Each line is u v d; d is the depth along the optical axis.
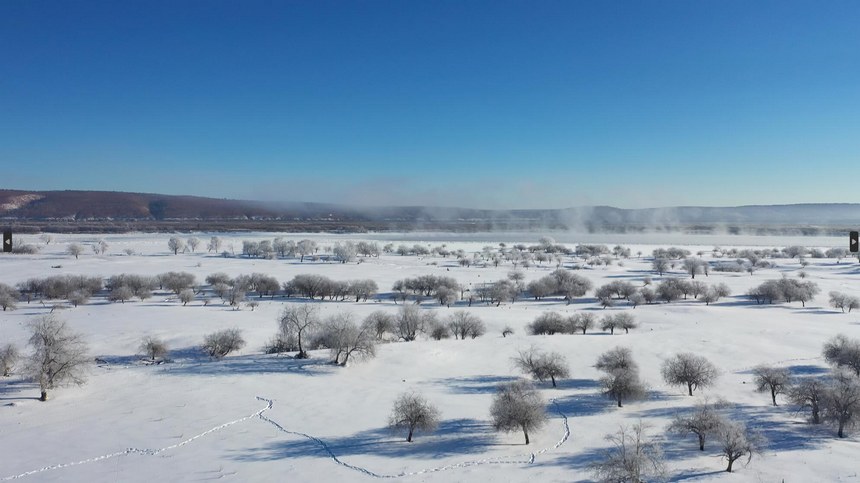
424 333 95.25
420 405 49.03
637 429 42.91
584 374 67.62
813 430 47.84
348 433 48.88
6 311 111.69
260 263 194.25
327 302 125.56
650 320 104.75
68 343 61.25
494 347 80.31
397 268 181.88
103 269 172.00
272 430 49.59
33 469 41.31
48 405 55.75
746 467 40.19
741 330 91.81
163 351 79.50
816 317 104.56
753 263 184.50
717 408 54.22
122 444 46.16
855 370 63.12
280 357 75.94
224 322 101.25
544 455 43.72
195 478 40.06
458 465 42.16
